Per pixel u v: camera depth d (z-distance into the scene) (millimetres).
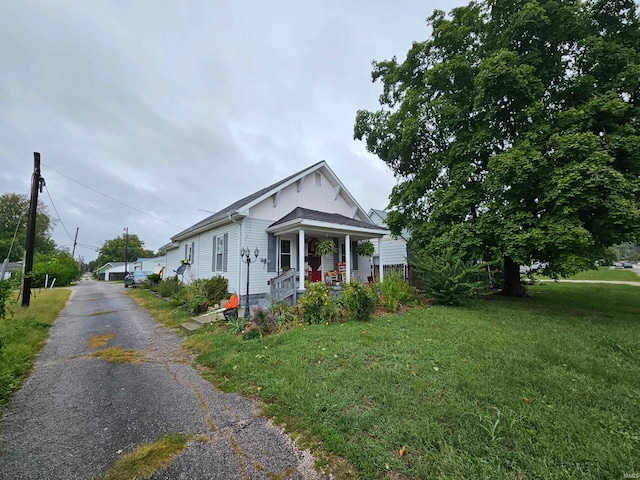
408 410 2646
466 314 6980
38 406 3176
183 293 10672
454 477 1848
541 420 2400
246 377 3717
